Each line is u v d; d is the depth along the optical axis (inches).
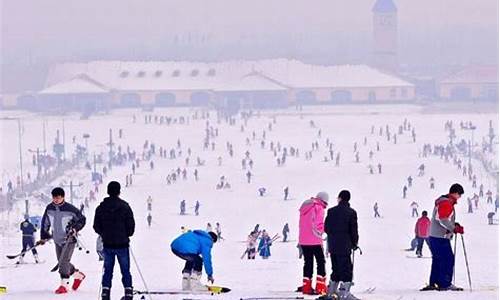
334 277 2460.6
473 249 5383.9
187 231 2719.0
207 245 2679.6
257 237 5723.4
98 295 2618.1
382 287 3011.8
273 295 2576.3
